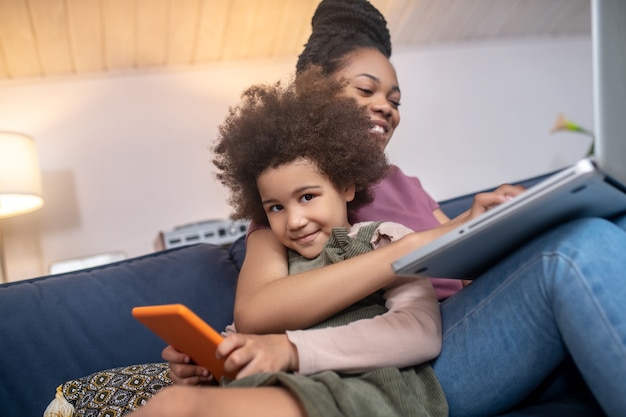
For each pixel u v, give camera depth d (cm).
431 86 404
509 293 93
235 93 365
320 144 112
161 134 352
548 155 425
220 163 130
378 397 90
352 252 109
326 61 152
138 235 342
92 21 324
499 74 419
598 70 83
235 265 158
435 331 99
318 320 103
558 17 422
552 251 87
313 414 80
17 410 125
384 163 127
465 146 408
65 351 133
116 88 348
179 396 76
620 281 84
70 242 332
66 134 338
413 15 384
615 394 81
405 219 144
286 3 347
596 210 95
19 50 323
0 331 131
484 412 98
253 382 85
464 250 90
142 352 138
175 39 347
